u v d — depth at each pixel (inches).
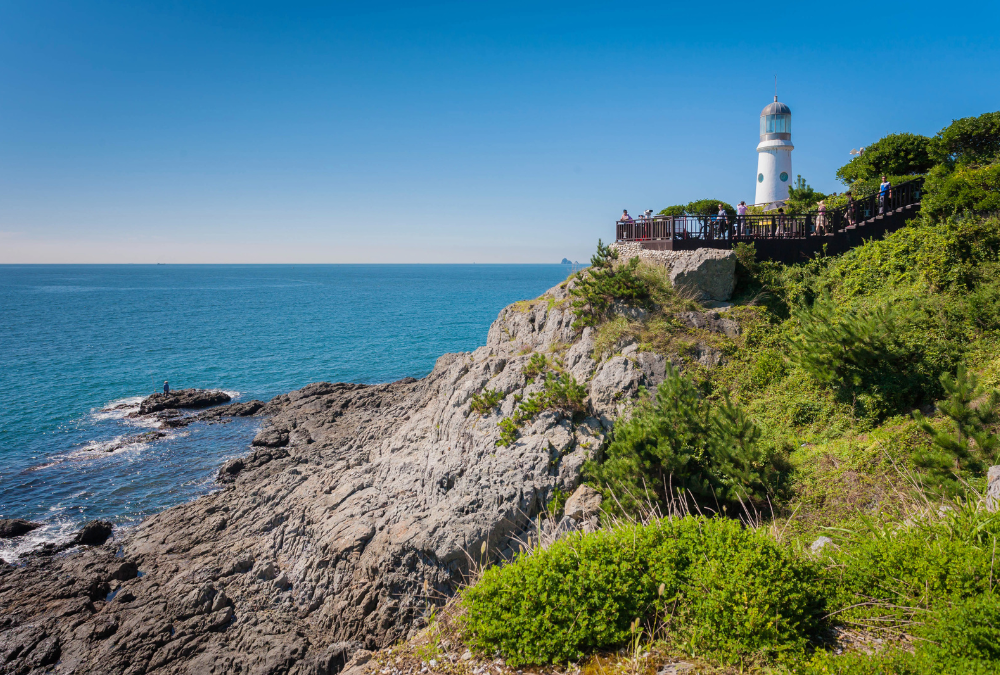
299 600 666.2
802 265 922.1
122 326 3609.7
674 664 251.8
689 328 826.2
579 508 611.8
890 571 273.9
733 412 579.8
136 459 1248.8
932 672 213.9
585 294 889.5
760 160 1756.9
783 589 258.2
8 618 664.4
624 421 678.5
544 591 280.1
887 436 547.5
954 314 647.1
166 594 690.8
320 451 1154.7
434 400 1087.6
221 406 1663.4
